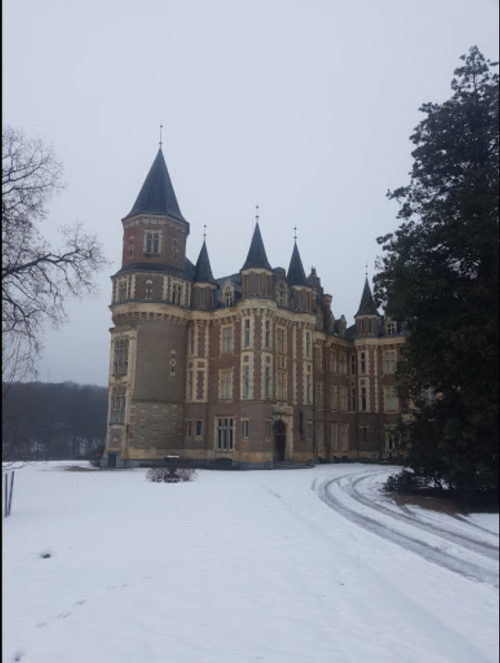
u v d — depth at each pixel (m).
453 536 15.09
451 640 7.36
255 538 13.73
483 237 20.42
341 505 20.72
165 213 46.78
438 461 23.75
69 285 26.52
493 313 20.56
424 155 24.36
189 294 47.56
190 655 6.84
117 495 22.30
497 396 20.42
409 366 23.20
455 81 24.69
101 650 6.97
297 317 48.62
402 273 22.38
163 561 11.33
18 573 10.37
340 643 7.24
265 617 8.19
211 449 44.88
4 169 24.52
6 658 6.67
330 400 54.97
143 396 43.44
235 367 44.53
